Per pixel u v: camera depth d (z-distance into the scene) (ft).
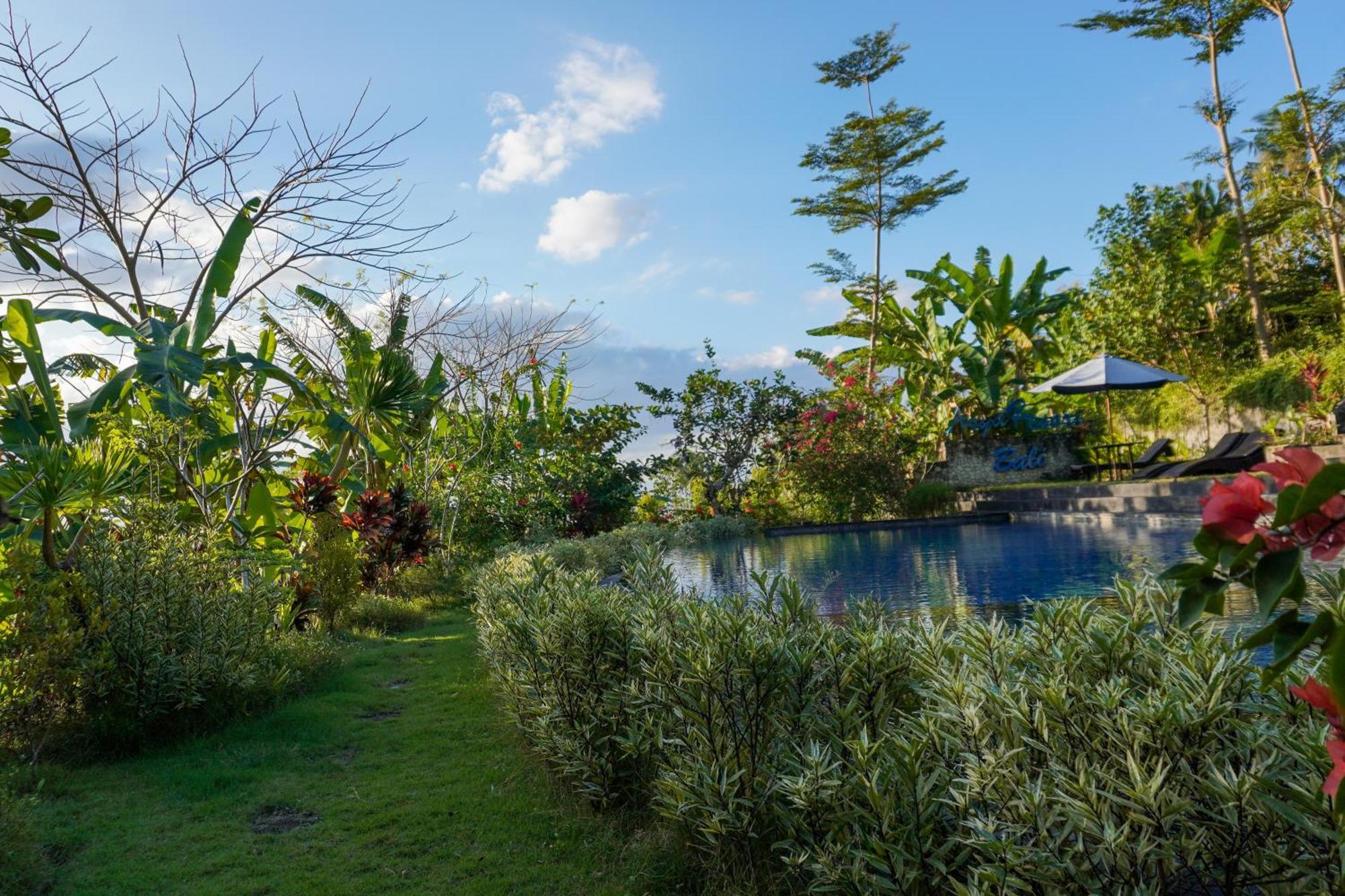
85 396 27.25
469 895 9.05
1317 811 5.23
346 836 10.78
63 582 14.75
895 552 38.01
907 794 6.65
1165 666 7.09
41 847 10.42
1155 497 42.29
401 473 44.88
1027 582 25.12
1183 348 66.69
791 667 8.80
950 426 71.05
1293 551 2.84
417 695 18.12
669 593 12.25
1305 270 76.28
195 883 9.61
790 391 69.05
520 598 14.84
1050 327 89.56
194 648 15.49
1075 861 5.75
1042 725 6.50
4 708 13.46
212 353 26.68
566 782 11.80
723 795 8.20
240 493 26.04
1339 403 47.11
